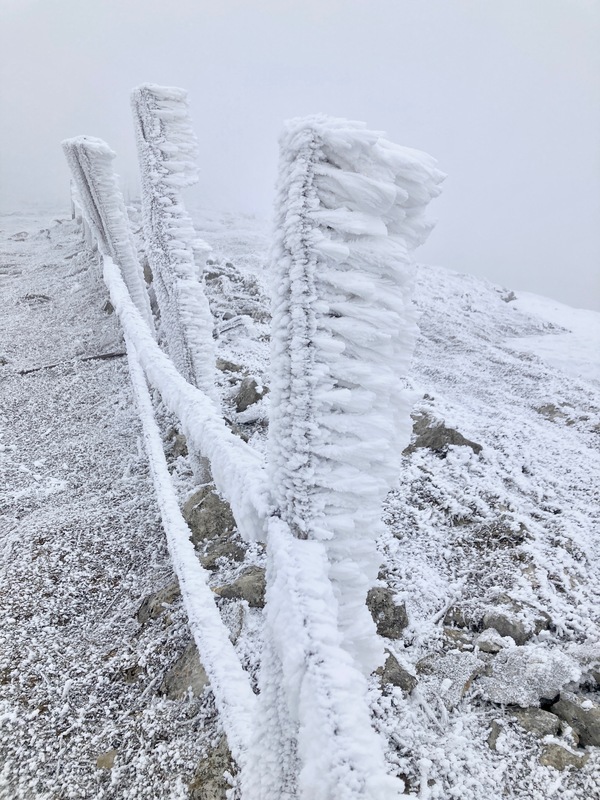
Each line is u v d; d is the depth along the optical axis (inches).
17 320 438.0
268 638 69.8
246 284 462.9
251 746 75.4
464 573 169.2
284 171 60.6
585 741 109.4
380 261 60.7
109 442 259.9
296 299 62.0
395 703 119.2
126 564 172.6
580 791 98.7
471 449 243.3
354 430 64.4
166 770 106.2
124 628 147.2
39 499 218.7
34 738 117.0
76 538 184.5
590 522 199.9
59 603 157.0
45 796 105.4
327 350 62.0
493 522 191.3
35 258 682.2
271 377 69.6
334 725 46.3
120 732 116.7
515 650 130.0
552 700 118.4
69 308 459.2
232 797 95.8
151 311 416.5
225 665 102.0
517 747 108.4
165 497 157.6
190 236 209.5
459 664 129.6
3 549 184.2
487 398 371.9
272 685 69.4
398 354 69.7
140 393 242.5
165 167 199.8
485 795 99.3
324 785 43.8
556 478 235.9
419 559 174.7
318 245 58.8
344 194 57.5
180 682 123.3
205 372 217.0
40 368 345.7
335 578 66.3
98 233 417.4
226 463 84.3
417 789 101.4
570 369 482.9
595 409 348.5
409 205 62.2
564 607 151.6
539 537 184.2
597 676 122.7
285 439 67.3
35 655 138.9
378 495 69.9
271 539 67.2
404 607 149.5
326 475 65.6
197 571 124.4
